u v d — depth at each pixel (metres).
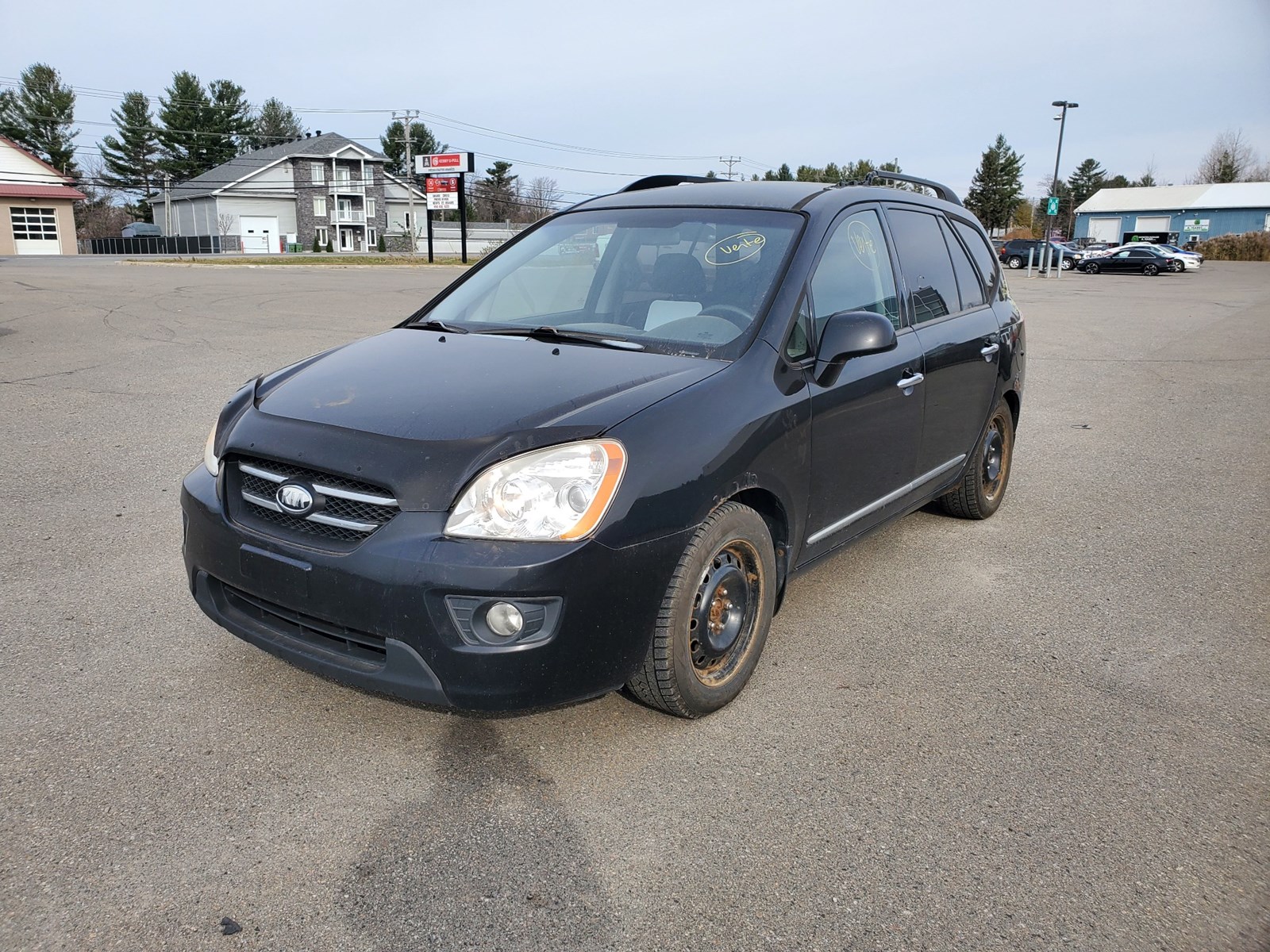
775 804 2.66
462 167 43.53
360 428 2.72
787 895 2.30
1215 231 71.25
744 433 2.94
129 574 4.20
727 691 3.11
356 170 73.75
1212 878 2.39
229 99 84.00
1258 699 3.35
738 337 3.22
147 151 80.88
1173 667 3.58
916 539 5.05
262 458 2.78
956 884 2.35
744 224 3.70
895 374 3.77
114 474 5.80
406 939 2.13
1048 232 38.16
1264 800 2.74
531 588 2.47
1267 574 4.60
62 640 3.54
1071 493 6.05
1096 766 2.90
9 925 2.13
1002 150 89.12
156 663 3.38
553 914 2.22
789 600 4.17
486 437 2.62
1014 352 5.15
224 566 2.83
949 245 4.74
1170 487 6.20
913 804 2.68
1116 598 4.26
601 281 3.73
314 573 2.60
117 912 2.19
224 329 13.20
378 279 27.98
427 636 2.50
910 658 3.61
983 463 5.16
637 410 2.75
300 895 2.26
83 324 13.50
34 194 53.91
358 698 3.17
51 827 2.47
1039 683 3.43
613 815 2.60
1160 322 17.55
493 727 3.02
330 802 2.62
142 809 2.56
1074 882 2.37
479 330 3.63
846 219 3.83
